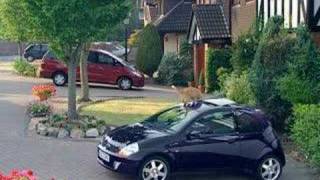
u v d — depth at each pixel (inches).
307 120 620.4
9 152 685.9
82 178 585.0
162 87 1604.3
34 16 796.6
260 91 820.6
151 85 1658.5
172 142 561.9
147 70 1775.3
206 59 1395.2
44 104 983.0
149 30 1777.8
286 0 954.1
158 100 1235.2
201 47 1521.9
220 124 583.5
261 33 996.6
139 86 1499.8
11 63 2327.8
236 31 1311.5
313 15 864.3
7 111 1000.2
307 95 745.6
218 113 586.2
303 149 633.0
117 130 605.6
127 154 551.8
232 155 581.3
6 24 1412.4
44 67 1472.7
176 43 2023.9
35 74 1705.2
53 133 781.9
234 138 582.9
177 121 587.5
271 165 598.9
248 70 940.6
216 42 1389.0
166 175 561.3
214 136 576.1
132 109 1077.1
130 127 608.7
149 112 1037.8
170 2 2278.5
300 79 755.4
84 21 799.7
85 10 788.6
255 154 589.9
